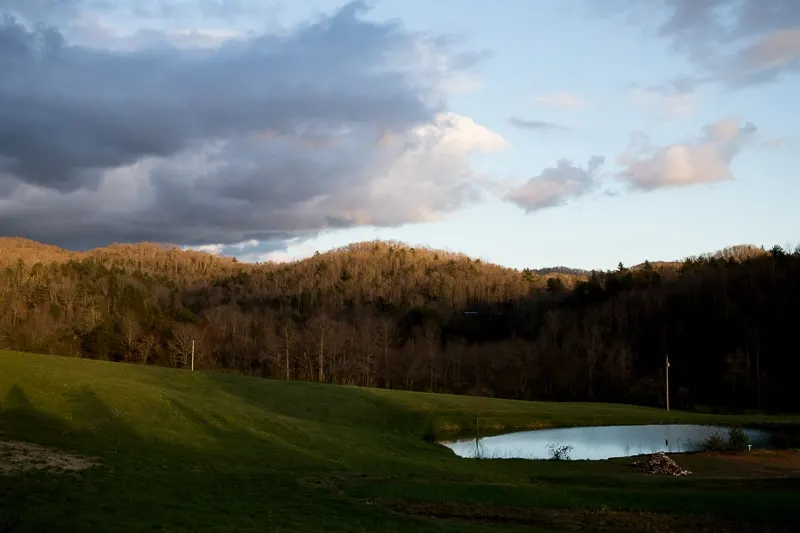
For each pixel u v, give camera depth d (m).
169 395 37.56
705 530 19.61
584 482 28.36
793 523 20.44
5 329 91.38
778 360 84.38
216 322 107.75
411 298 144.50
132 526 16.00
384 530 18.11
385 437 41.16
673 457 37.62
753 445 44.72
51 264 146.88
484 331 122.88
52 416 29.00
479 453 41.50
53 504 17.33
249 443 31.50
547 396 91.12
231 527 16.86
